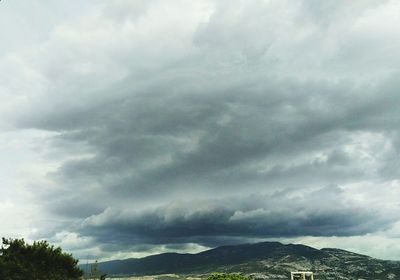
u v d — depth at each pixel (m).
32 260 47.88
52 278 46.84
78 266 51.12
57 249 50.28
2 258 45.72
